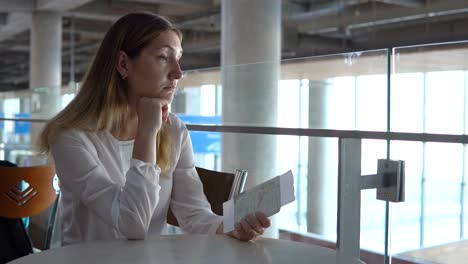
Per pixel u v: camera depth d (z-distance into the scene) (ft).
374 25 31.14
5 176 5.76
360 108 7.20
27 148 16.38
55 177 6.14
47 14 36.83
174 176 4.92
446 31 28.63
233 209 3.90
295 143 9.28
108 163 4.43
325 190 16.38
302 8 32.86
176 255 3.29
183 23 36.09
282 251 3.45
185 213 4.84
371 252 4.93
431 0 29.14
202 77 9.02
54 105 13.89
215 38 36.22
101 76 4.43
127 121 4.55
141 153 4.07
